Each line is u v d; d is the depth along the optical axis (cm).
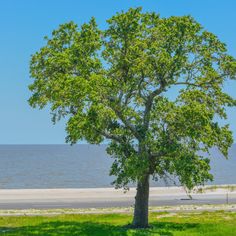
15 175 13100
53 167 17125
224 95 3472
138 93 3400
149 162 3238
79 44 3331
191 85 3469
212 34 3394
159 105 3250
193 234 3269
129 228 3484
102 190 6750
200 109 3106
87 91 3003
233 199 5847
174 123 3170
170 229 3469
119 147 3200
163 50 3247
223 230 3422
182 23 3309
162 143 3159
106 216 4334
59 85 3184
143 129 3225
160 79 3362
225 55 3441
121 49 3397
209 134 3225
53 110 3259
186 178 3120
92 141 3303
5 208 4984
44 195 6172
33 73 3447
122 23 3353
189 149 3225
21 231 3300
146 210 3538
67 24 3453
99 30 3428
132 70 3294
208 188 6919
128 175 3058
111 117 3067
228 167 18062
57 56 3247
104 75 3359
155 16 3416
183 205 5253
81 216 4347
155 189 6788
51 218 4175
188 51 3400
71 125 3033
